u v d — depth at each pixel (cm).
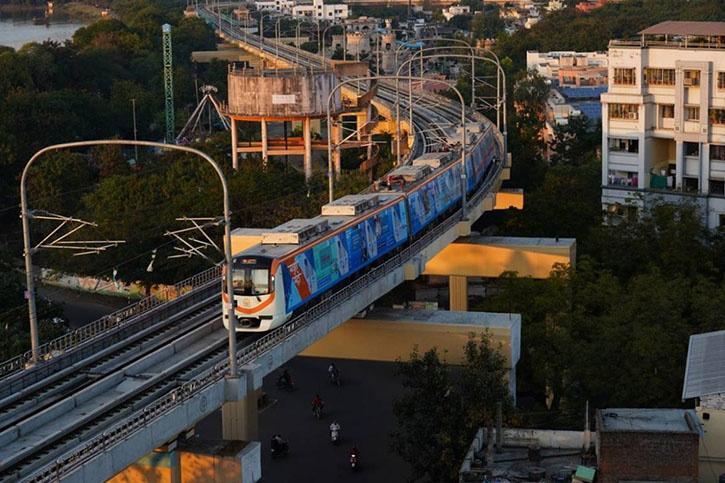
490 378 11925
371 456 13962
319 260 13000
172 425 9494
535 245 18138
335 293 13125
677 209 19475
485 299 19025
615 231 19112
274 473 13488
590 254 19038
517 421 12206
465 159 18038
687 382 11250
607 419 10538
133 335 12350
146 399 10369
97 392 10600
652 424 10362
